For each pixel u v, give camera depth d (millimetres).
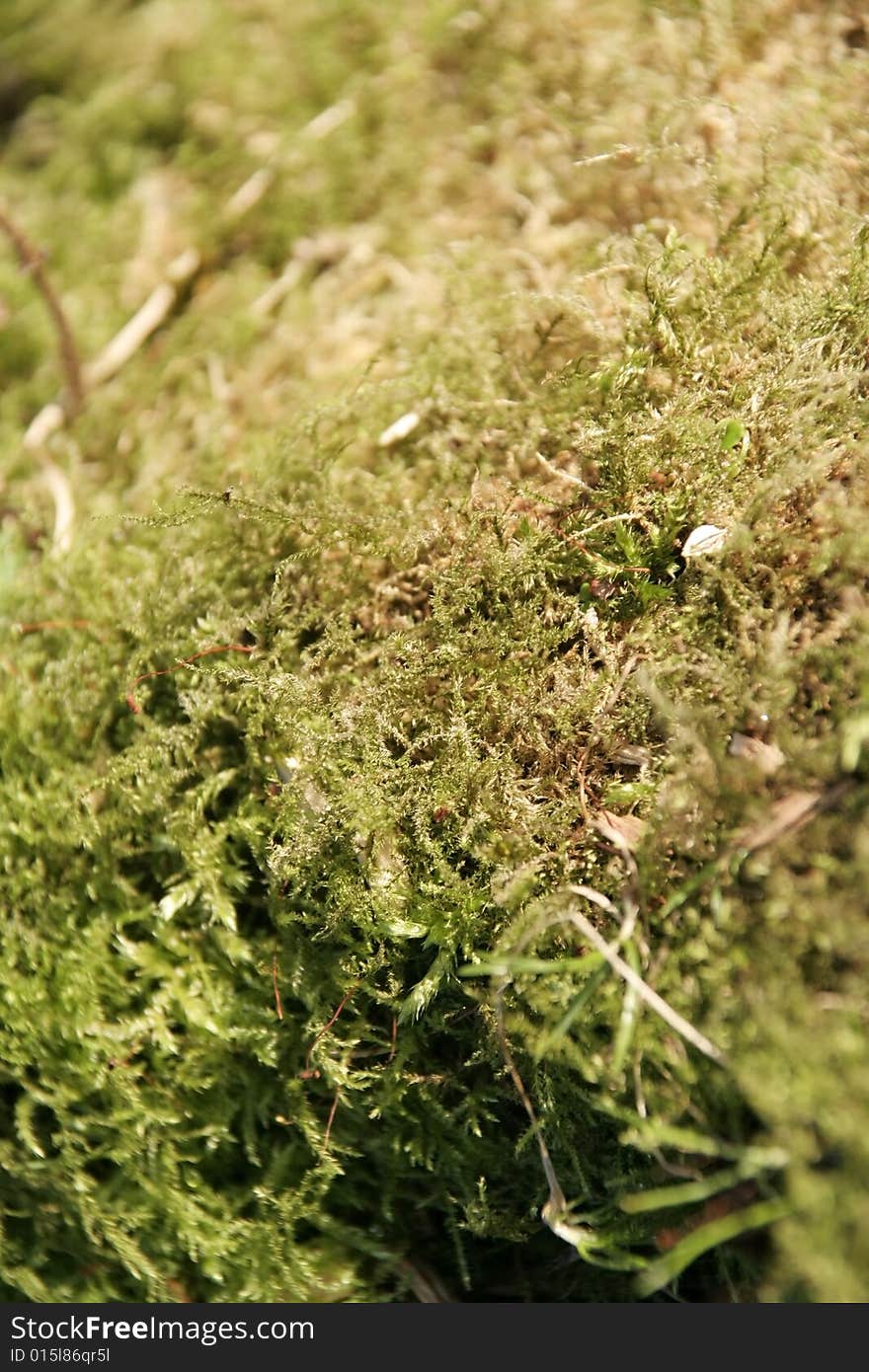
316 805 352
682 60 424
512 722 353
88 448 464
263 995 367
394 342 417
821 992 312
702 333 372
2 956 384
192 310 482
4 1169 387
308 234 482
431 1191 363
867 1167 295
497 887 339
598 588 362
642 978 327
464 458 384
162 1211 374
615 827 343
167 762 374
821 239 375
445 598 362
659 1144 328
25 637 405
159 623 382
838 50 413
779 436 354
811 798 322
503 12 469
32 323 496
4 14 571
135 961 376
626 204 416
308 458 389
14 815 389
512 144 454
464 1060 354
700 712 330
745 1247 324
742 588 345
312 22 509
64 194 525
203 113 514
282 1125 371
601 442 363
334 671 370
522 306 398
